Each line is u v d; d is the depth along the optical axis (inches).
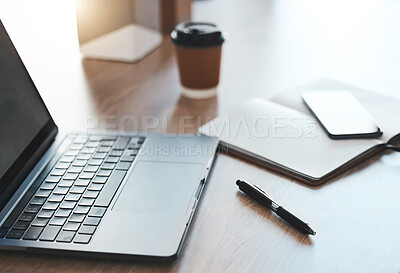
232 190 25.9
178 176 25.7
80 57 46.1
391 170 27.2
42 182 25.3
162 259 20.5
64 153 28.0
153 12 47.5
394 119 31.3
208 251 21.6
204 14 59.2
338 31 52.3
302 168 26.6
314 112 31.8
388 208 24.1
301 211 24.1
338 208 24.2
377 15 56.7
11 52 27.8
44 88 39.6
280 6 61.6
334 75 41.5
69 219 22.6
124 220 22.5
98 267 20.8
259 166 28.0
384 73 41.6
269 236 22.5
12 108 26.3
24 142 26.5
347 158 27.3
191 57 35.8
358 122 30.4
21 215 22.9
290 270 20.5
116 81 41.3
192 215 23.2
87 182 25.3
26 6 44.7
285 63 44.5
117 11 43.3
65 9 44.8
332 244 21.9
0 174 24.0
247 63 44.8
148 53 47.7
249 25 55.2
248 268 20.6
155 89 39.8
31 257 21.4
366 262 20.8
